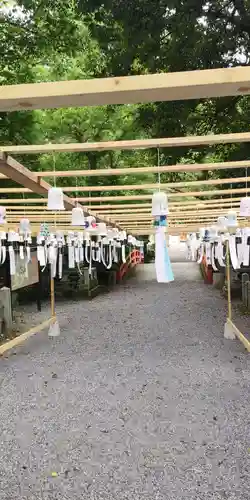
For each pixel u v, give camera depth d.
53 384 5.52
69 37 10.33
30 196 10.43
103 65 11.32
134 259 21.34
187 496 3.05
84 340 8.00
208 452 3.66
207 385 5.35
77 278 13.70
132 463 3.53
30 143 10.33
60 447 3.82
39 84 1.96
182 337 8.09
